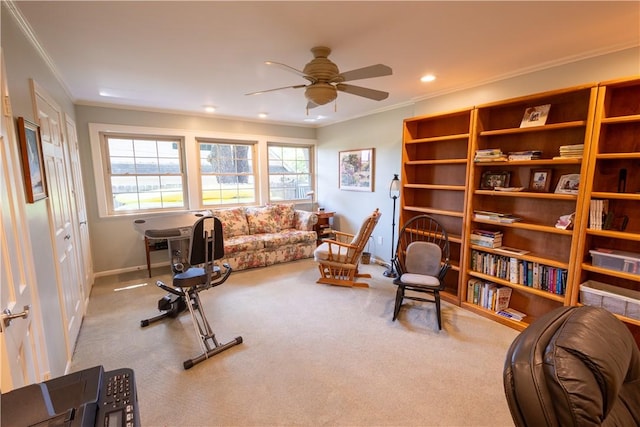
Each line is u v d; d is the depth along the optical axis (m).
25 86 1.74
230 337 2.46
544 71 2.51
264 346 2.33
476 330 2.56
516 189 2.60
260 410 1.71
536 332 0.77
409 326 2.63
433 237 3.46
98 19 1.73
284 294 3.33
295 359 2.17
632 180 2.08
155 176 4.34
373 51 2.24
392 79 2.91
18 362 1.05
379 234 4.48
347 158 4.95
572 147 2.21
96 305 3.06
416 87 3.17
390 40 2.05
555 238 2.53
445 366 2.09
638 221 2.08
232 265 4.06
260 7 1.62
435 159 3.43
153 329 2.59
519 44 2.12
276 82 2.94
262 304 3.07
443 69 2.63
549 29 1.90
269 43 2.08
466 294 2.99
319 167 5.70
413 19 1.77
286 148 5.50
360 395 1.82
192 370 2.05
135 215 4.14
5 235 1.04
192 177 4.53
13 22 1.60
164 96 3.46
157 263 4.32
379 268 4.31
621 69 2.14
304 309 2.96
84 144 3.75
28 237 1.34
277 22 1.79
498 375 1.99
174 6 1.61
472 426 1.60
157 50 2.18
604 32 1.95
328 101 2.26
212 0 1.55
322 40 2.05
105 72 2.62
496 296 2.77
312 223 4.86
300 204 5.72
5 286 1.00
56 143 2.36
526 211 2.70
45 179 1.87
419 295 3.31
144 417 1.66
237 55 2.29
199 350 2.28
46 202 1.88
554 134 2.48
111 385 0.79
